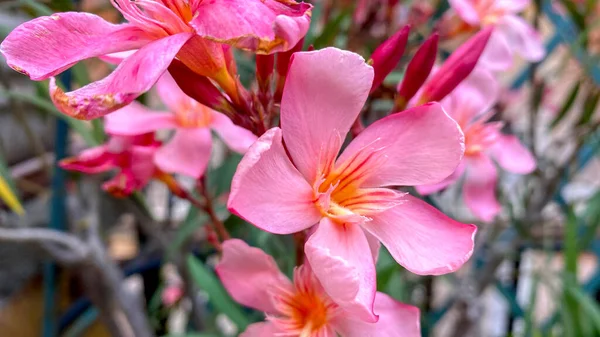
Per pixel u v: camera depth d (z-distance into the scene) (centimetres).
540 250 33
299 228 12
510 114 34
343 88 12
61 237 22
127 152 18
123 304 25
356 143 13
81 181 27
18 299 32
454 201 28
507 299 33
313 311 14
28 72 10
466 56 15
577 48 27
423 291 34
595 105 28
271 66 13
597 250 33
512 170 23
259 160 11
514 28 25
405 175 13
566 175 31
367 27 23
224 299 20
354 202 13
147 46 11
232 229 22
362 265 12
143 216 26
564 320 24
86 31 11
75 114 10
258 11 10
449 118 12
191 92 13
